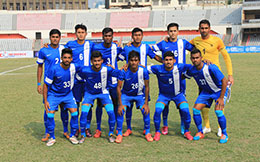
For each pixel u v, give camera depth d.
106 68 4.98
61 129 5.90
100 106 5.30
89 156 4.26
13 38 50.25
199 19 50.44
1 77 15.83
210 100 5.15
